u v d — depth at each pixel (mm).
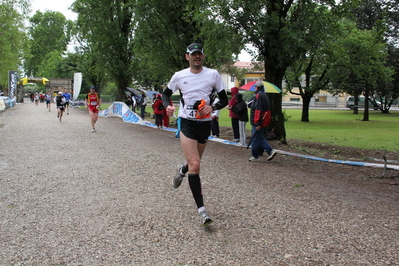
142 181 5809
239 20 10008
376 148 11086
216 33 10438
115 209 4395
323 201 4910
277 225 3920
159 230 3740
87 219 4039
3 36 29281
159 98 16109
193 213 4285
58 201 4695
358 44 22703
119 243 3414
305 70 25047
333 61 21828
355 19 10547
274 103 11547
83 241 3453
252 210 4422
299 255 3186
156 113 16188
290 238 3568
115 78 27578
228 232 3703
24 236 3561
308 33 10023
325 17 10336
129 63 26875
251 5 9750
